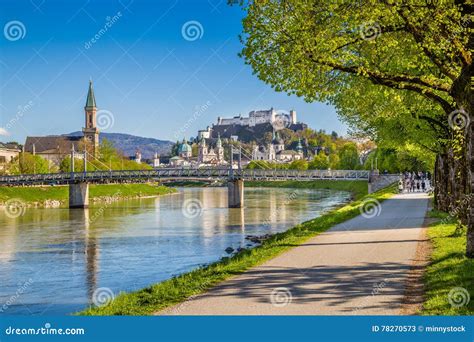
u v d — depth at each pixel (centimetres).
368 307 1365
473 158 1947
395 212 4256
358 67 2105
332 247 2422
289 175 11856
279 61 2192
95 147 18388
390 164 10881
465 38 1867
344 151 16912
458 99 1964
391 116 3055
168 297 1595
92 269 3316
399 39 2166
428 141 3684
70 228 6166
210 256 3675
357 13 1959
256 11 2198
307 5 2073
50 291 2681
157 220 7031
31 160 14575
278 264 2016
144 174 11931
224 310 1380
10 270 3366
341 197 11456
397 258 2080
